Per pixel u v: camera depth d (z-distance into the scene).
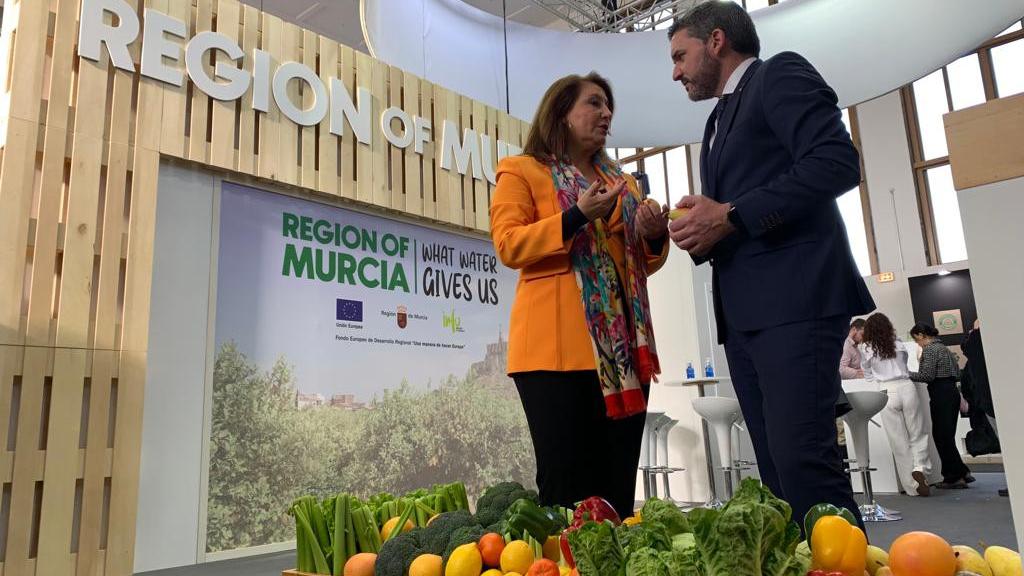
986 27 5.55
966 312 9.84
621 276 1.66
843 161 1.38
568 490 1.52
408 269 4.76
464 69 6.34
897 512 4.71
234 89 3.89
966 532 3.75
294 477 3.89
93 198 3.30
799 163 1.40
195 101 3.73
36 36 3.26
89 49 3.38
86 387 3.21
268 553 3.70
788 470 1.37
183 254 3.63
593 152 1.78
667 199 13.30
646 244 1.76
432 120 5.10
